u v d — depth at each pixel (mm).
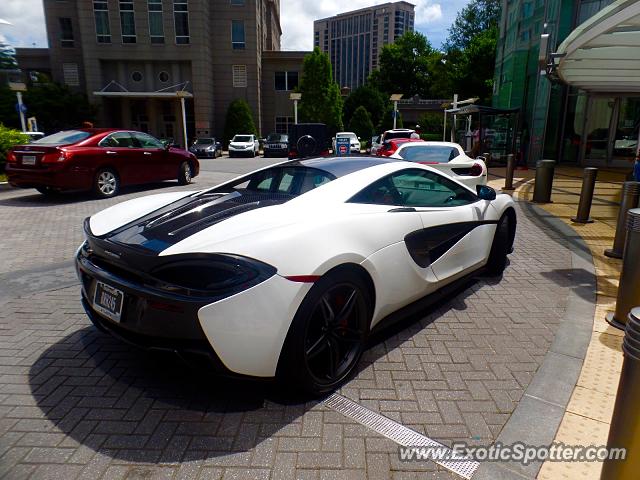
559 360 3047
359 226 2799
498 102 23484
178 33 33250
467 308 3939
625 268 3463
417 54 63781
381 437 2299
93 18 32781
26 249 5820
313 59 36000
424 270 3314
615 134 16359
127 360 3045
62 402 2574
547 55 8008
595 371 2912
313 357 2559
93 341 3316
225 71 36031
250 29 35438
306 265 2393
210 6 34875
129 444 2230
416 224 3236
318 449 2209
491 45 38969
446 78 51875
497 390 2705
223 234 2477
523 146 18125
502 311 3869
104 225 2943
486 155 14109
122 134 10141
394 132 24016
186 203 3197
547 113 16984
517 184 12219
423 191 3709
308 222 2615
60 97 31219
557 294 4266
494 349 3205
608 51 8000
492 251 4543
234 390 2701
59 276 4766
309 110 36531
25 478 2006
